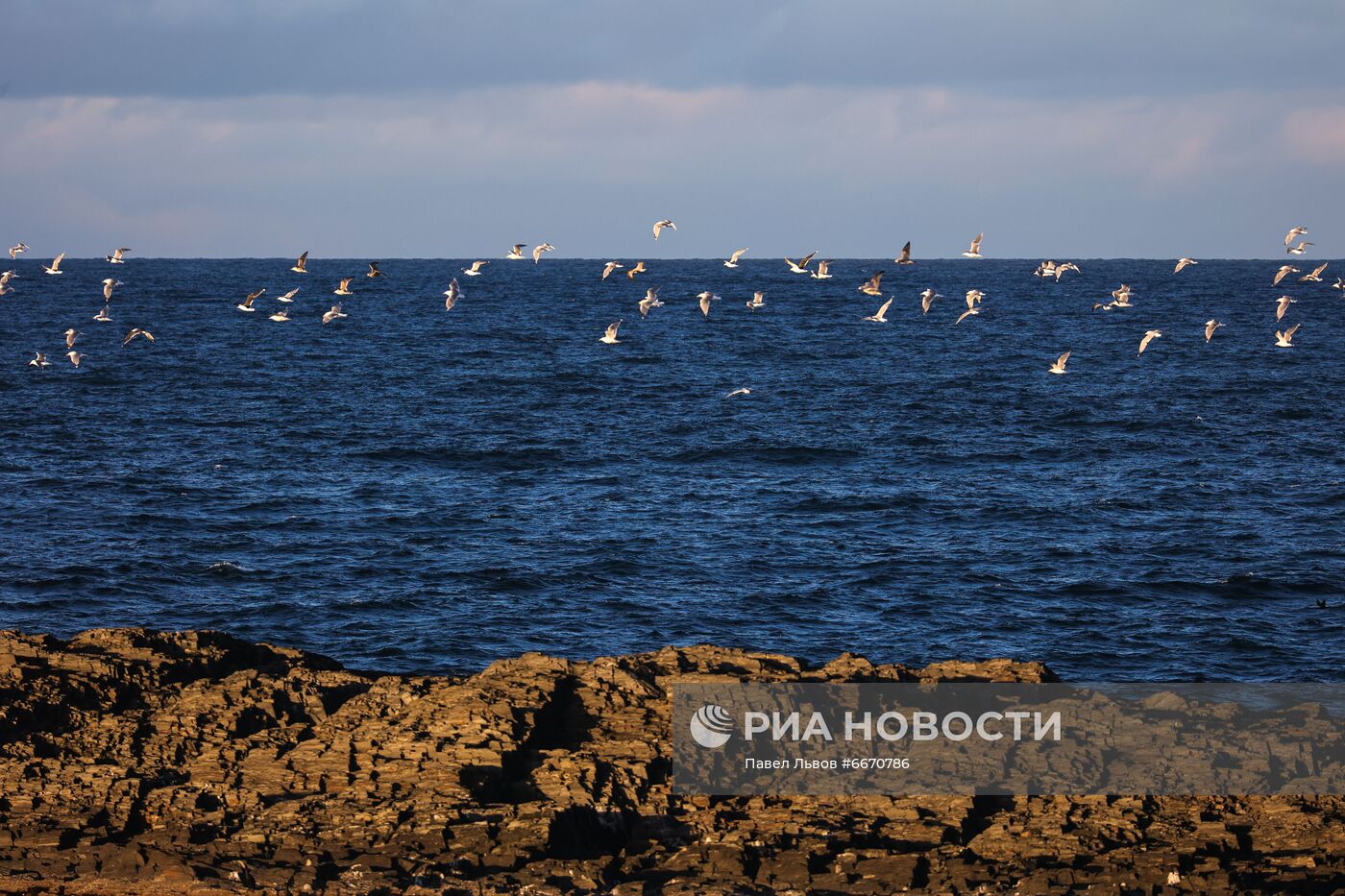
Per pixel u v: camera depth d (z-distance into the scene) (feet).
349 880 149.28
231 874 150.92
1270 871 151.33
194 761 176.45
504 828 159.43
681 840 163.02
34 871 152.05
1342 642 292.61
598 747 179.83
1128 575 336.29
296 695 194.29
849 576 335.88
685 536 369.91
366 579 331.16
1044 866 154.81
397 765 172.76
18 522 371.76
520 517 390.21
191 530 370.32
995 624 303.27
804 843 159.84
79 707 187.93
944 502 409.28
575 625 301.84
